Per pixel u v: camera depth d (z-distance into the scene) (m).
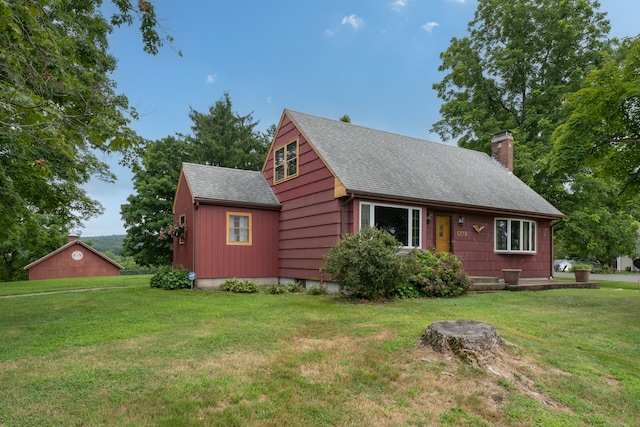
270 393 3.40
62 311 7.79
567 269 37.12
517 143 19.64
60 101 5.86
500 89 23.42
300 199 11.95
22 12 4.14
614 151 9.99
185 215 12.89
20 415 3.01
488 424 2.97
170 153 25.55
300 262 11.79
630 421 3.17
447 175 13.46
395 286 8.60
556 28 20.91
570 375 3.97
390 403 3.26
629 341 5.41
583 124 9.17
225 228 12.12
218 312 7.12
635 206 19.64
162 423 2.87
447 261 10.06
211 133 30.67
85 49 7.81
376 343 4.66
